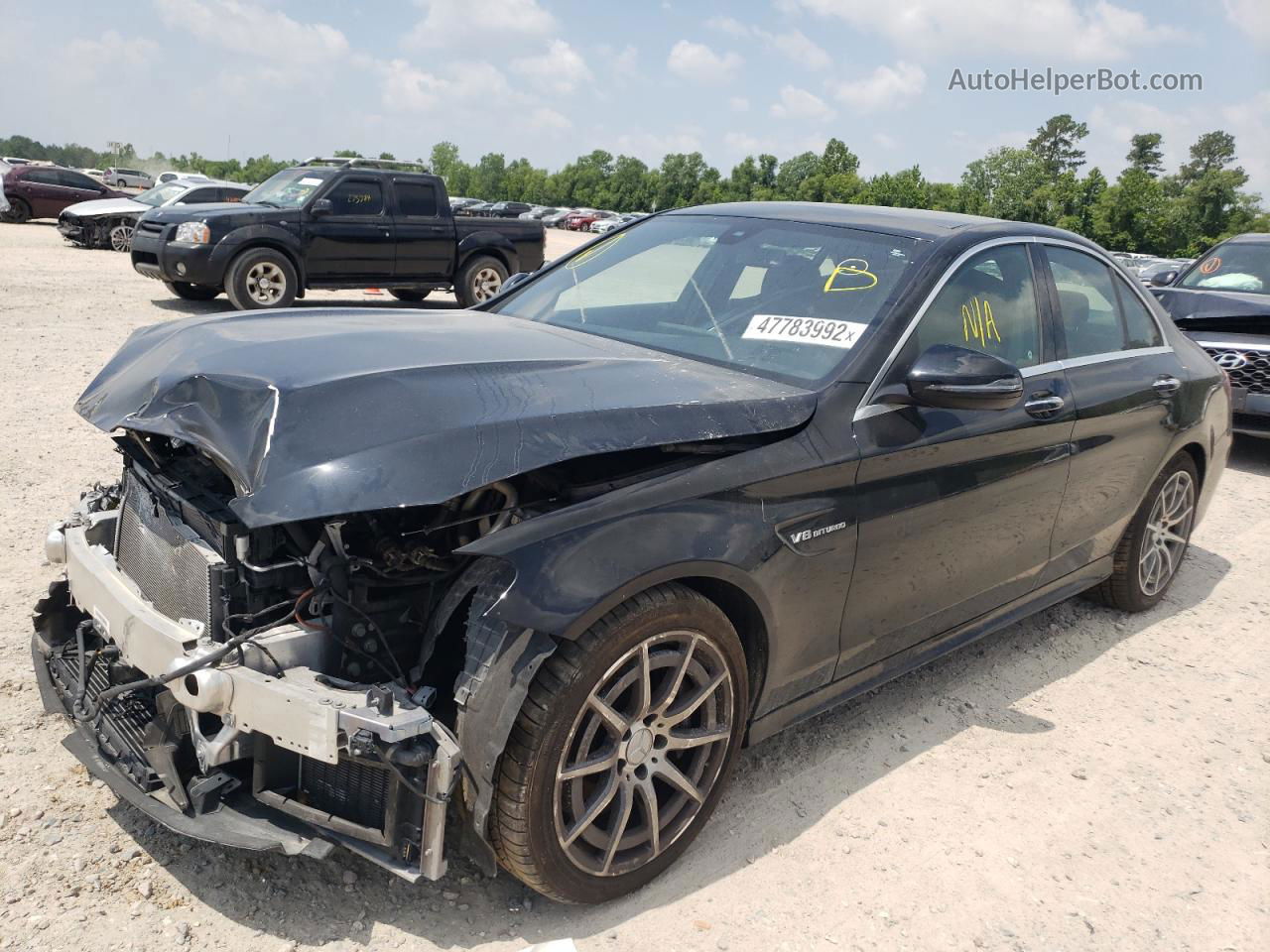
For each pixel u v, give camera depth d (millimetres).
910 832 3043
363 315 3352
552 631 2215
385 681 2428
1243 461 8398
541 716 2279
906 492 3082
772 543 2682
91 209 20344
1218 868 3020
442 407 2312
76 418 6625
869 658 3258
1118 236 85438
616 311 3535
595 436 2369
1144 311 4566
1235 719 3973
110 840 2645
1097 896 2836
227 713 2238
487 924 2488
